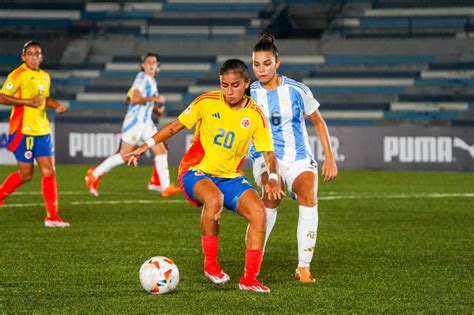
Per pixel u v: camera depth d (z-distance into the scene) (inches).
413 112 2491.4
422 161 2076.8
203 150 721.6
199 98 711.1
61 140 2182.6
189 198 736.3
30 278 762.8
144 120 1514.5
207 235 722.8
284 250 946.7
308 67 2635.3
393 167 2091.5
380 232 1093.8
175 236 1051.3
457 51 2610.7
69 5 2854.3
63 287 719.1
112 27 2805.1
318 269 818.8
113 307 637.3
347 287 722.8
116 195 1549.0
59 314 615.8
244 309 631.2
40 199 1466.5
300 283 742.5
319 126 776.9
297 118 768.3
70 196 1525.6
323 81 2596.0
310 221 750.5
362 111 2504.9
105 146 2166.6
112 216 1254.3
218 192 708.0
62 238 1030.4
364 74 2600.9
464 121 2433.6
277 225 1160.2
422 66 2596.0
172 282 687.1
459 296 685.3
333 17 2778.1
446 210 1339.8
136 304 648.4
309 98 767.7
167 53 2701.8
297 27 2856.8
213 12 2842.0
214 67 2667.3
